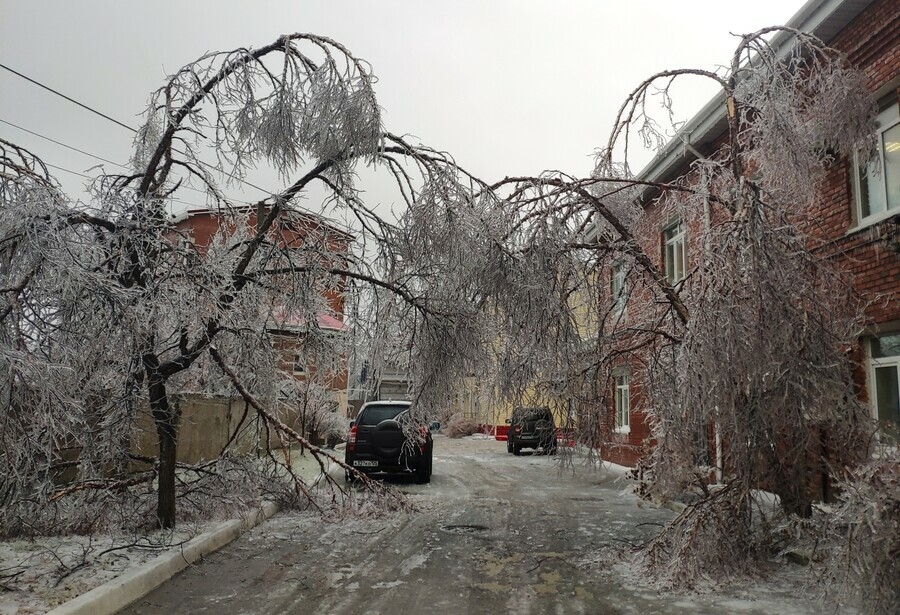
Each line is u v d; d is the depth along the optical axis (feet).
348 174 22.34
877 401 26.43
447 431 128.26
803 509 19.34
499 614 16.10
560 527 27.86
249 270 25.21
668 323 24.77
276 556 21.99
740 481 19.61
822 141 24.07
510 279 21.50
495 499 36.58
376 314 26.25
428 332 24.71
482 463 61.26
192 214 28.02
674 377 21.75
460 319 24.14
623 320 26.68
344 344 29.17
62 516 21.79
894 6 26.27
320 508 29.32
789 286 18.80
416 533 26.13
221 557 21.74
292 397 33.01
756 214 18.72
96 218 19.71
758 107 22.39
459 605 16.78
